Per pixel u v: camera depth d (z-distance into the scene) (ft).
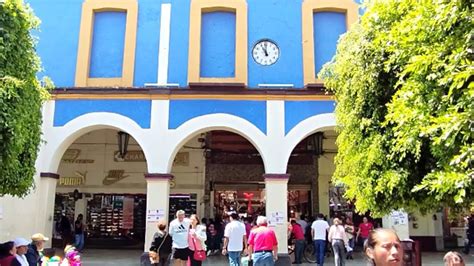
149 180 44.55
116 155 61.77
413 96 18.81
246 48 46.98
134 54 47.21
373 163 24.86
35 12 48.11
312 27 47.55
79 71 46.75
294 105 45.98
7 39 26.53
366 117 26.53
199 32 47.34
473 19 14.84
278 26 47.75
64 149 46.70
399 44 20.84
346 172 28.45
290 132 45.44
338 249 41.27
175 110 45.93
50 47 47.50
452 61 15.42
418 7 17.49
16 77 27.04
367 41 26.53
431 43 17.20
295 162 61.41
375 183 24.73
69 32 47.80
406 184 23.45
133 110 46.11
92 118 45.93
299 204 61.77
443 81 15.52
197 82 45.78
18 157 27.84
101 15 48.73
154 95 46.03
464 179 14.98
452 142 15.11
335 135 61.16
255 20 47.91
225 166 61.67
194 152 61.87
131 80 46.65
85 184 61.36
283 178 44.55
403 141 19.36
